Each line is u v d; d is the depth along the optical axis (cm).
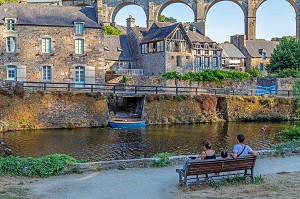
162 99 3109
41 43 3453
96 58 3603
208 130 2747
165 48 4619
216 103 3328
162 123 3048
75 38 3531
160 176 1102
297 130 2303
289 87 4097
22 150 1972
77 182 1031
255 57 6172
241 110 3375
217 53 5419
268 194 922
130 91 3412
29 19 3453
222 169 995
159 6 6681
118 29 6625
